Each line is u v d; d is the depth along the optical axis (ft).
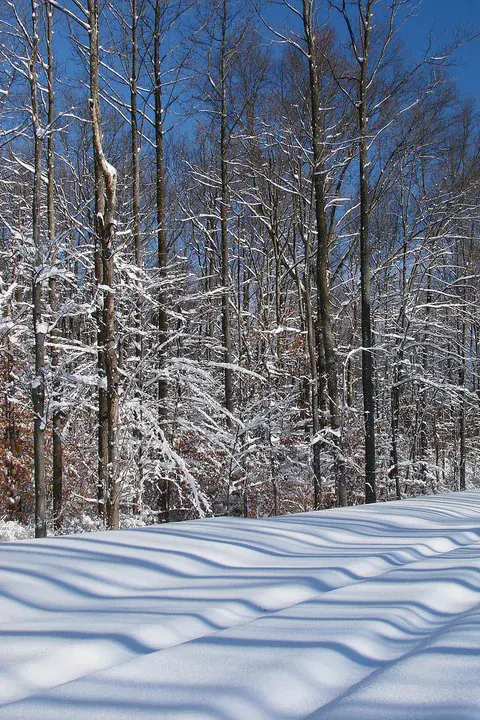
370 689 6.75
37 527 26.81
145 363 33.09
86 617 9.20
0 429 47.34
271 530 16.56
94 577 11.23
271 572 12.26
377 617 9.34
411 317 52.19
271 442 47.44
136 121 37.78
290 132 42.45
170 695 6.53
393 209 57.62
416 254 51.90
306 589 11.32
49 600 10.03
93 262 35.55
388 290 59.93
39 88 32.50
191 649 7.89
